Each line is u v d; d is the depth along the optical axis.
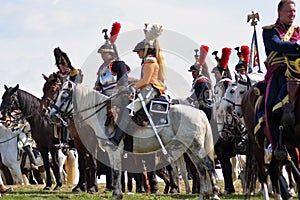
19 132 66.94
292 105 32.69
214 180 41.75
